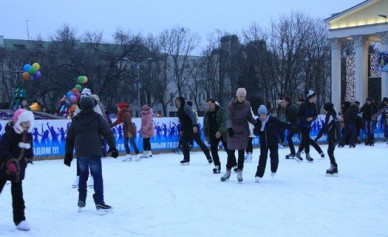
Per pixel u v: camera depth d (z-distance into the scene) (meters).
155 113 78.69
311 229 6.22
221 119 11.49
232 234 6.03
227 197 8.55
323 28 57.59
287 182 10.23
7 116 20.17
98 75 59.06
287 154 16.19
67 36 59.75
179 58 68.44
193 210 7.48
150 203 8.08
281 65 55.72
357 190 9.16
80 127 7.40
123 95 60.34
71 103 20.88
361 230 6.14
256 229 6.26
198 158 15.75
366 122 20.44
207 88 66.75
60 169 12.98
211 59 65.88
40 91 56.44
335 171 11.09
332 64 42.81
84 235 6.09
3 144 6.28
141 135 16.30
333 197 8.46
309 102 13.78
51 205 8.05
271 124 10.49
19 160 6.43
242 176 10.79
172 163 14.27
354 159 14.59
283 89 55.22
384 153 16.53
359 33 40.72
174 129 18.23
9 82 63.00
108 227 6.50
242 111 10.07
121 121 14.96
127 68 63.38
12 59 60.25
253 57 59.06
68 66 57.38
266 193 8.91
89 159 7.38
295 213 7.19
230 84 66.50
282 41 55.44
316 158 14.92
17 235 6.15
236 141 10.10
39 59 58.47
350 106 19.22
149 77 62.72
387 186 9.61
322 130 11.15
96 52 61.31
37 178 11.20
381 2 39.59
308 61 56.53
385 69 37.00
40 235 6.14
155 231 6.24
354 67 43.94
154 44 65.62
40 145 15.47
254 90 58.69
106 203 8.10
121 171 12.33
